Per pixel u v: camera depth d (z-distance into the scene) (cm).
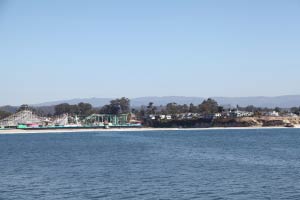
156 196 5903
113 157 12256
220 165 9638
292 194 5931
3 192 6297
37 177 7900
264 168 8944
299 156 11956
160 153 13538
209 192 6159
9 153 14838
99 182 7150
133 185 6812
